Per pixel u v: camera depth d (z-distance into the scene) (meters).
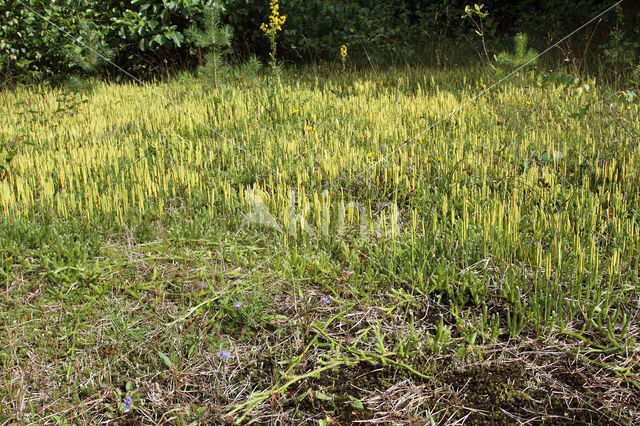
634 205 3.53
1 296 2.83
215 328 2.65
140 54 8.26
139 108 6.00
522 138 4.68
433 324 2.69
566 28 9.17
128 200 3.78
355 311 2.77
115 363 2.46
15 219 3.34
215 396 2.32
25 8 7.74
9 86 7.66
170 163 4.41
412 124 5.07
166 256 3.16
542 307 2.67
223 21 8.45
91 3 7.95
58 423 2.16
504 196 3.57
